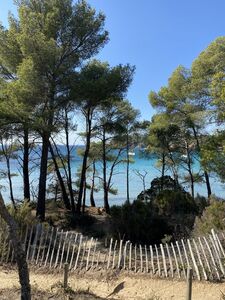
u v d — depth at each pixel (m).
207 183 27.20
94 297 8.34
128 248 11.95
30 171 30.36
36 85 19.64
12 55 21.59
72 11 21.17
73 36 21.23
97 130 28.14
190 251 10.62
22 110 18.89
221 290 9.64
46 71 20.14
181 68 27.72
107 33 21.98
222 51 24.02
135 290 10.01
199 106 26.16
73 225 20.94
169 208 17.28
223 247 10.73
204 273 10.21
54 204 27.23
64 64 21.03
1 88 20.53
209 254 10.55
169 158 32.16
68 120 23.83
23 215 11.93
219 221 12.41
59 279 10.35
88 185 34.22
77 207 24.52
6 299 7.28
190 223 15.73
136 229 14.79
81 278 10.52
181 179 32.56
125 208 15.95
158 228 15.05
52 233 11.91
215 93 19.09
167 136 29.22
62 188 26.42
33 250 11.41
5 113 18.67
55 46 19.81
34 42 19.47
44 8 21.50
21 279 5.84
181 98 27.72
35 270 10.84
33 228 11.82
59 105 20.86
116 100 22.67
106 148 31.28
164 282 10.24
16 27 21.98
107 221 19.59
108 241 14.43
